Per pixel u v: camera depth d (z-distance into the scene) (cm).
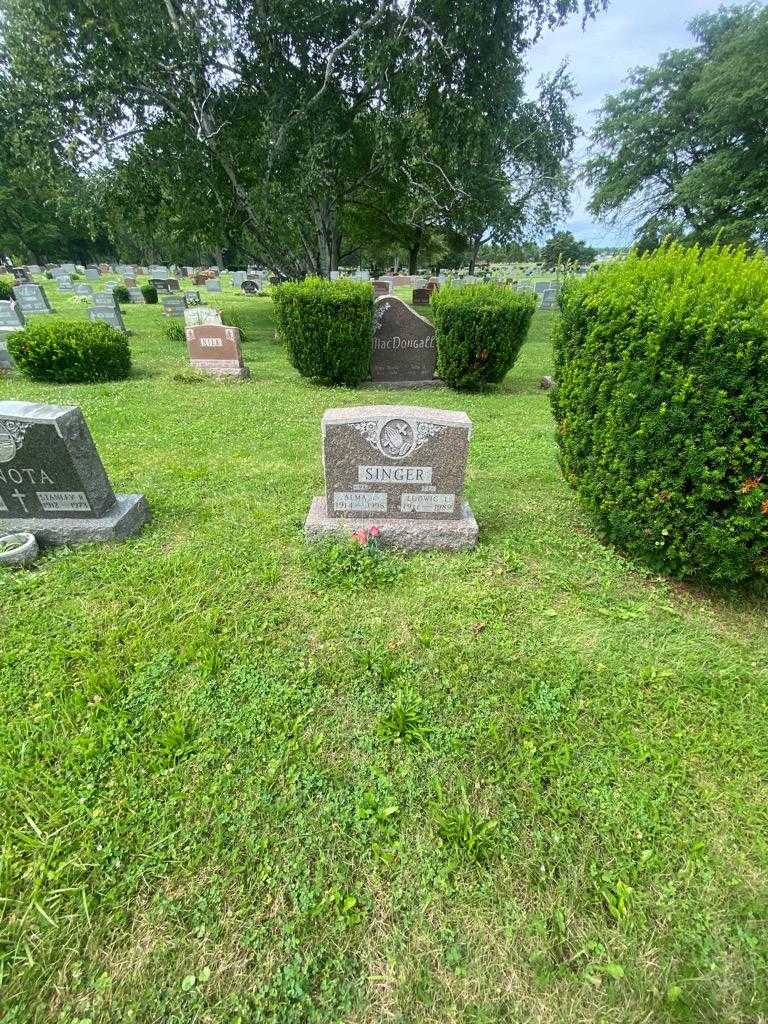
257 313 1953
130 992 158
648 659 282
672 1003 158
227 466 533
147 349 1205
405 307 889
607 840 197
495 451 584
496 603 323
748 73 2028
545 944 170
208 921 174
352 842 196
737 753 232
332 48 1378
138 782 214
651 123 2542
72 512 381
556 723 244
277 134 1348
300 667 271
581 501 401
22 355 861
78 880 183
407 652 283
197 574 346
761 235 2147
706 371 281
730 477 290
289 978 161
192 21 1177
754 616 322
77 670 267
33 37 1131
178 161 1337
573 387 382
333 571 342
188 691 255
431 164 1480
